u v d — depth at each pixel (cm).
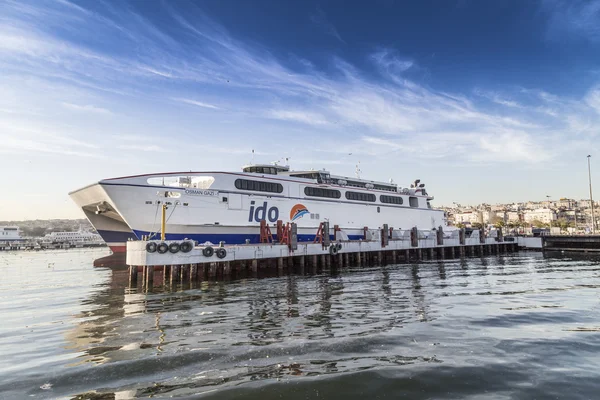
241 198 2962
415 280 2164
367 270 2783
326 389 648
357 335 985
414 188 4625
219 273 2442
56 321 1290
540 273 2492
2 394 671
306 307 1408
